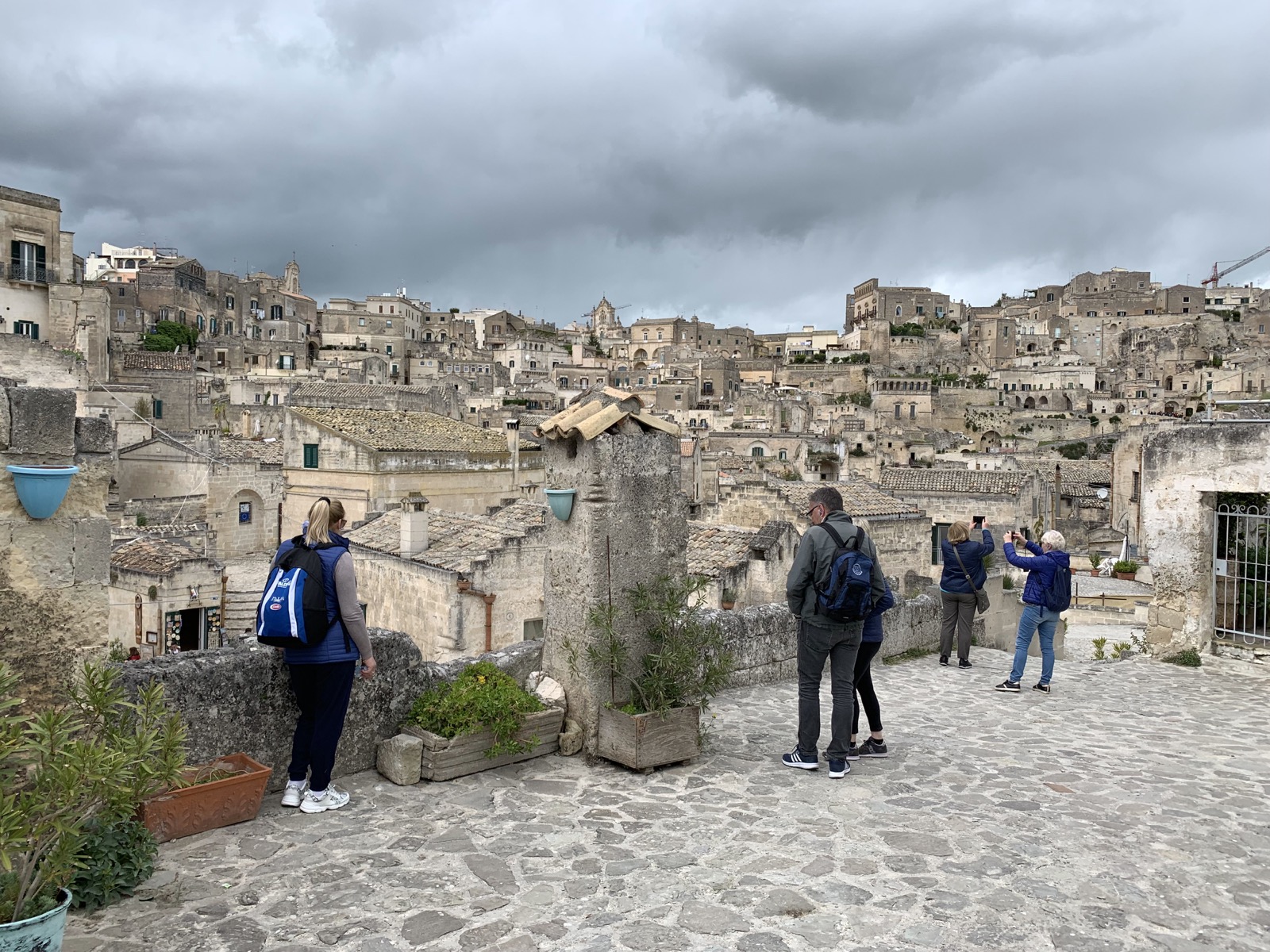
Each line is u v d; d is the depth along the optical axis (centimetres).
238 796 633
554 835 639
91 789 443
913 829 664
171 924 494
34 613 533
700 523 2131
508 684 802
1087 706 1106
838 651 790
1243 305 16038
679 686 805
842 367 14550
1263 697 1169
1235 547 1381
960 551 1378
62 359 4356
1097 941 498
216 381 7969
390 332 13038
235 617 2964
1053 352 14688
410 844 614
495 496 3753
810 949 484
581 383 13325
